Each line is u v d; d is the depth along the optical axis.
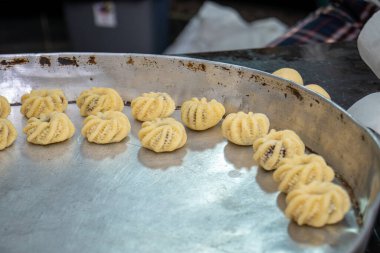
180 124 0.46
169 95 0.52
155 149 0.44
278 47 0.66
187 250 0.34
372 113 0.46
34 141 0.45
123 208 0.38
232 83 0.49
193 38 1.36
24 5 1.54
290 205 0.35
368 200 0.34
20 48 1.48
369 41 0.50
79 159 0.44
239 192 0.39
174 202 0.39
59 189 0.40
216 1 1.79
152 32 1.27
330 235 0.35
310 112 0.44
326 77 0.58
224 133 0.46
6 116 0.49
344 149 0.40
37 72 0.52
